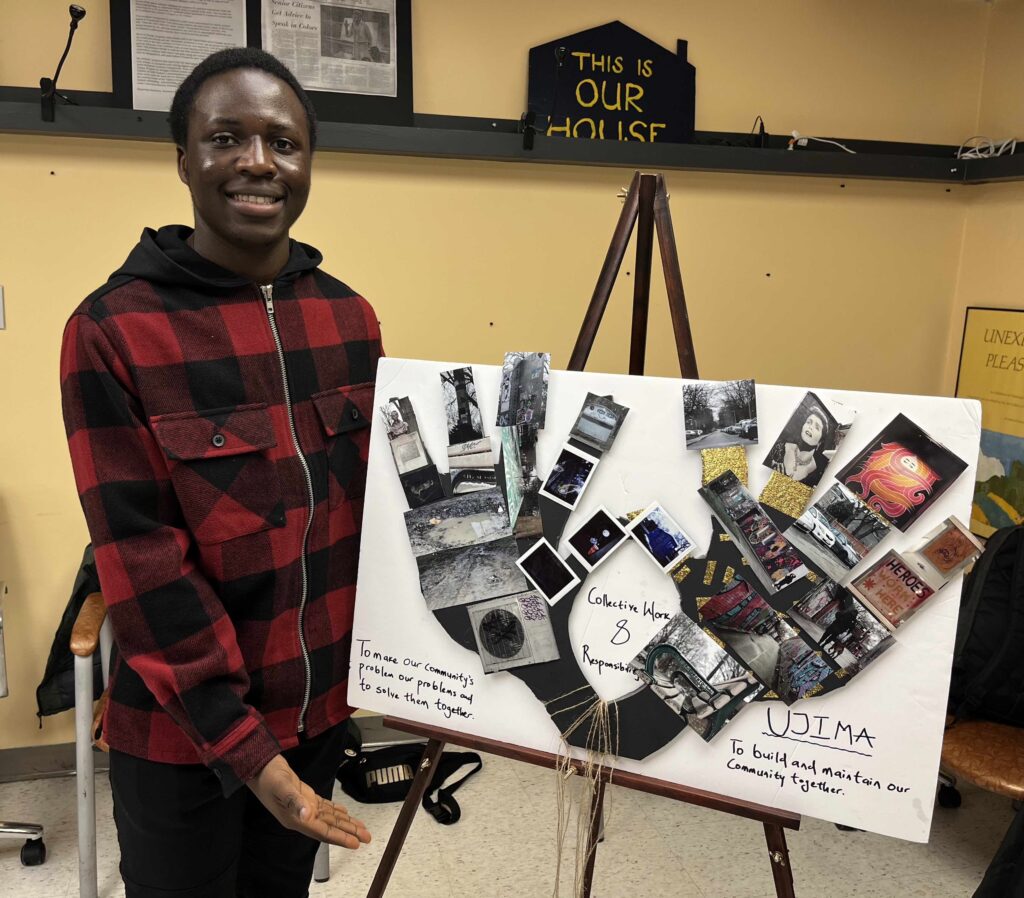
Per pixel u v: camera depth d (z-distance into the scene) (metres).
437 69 1.96
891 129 2.21
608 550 1.08
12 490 1.96
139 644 0.99
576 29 2.01
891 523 0.96
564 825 1.14
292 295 1.14
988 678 1.69
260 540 1.07
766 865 1.80
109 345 0.96
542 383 1.10
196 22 1.80
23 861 1.75
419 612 1.18
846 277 2.27
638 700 1.08
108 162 1.86
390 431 1.18
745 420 1.01
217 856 1.15
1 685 1.68
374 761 2.04
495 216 2.06
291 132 1.01
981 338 2.24
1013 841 1.50
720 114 2.12
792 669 1.00
